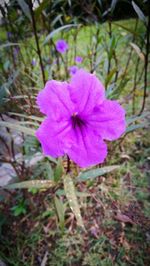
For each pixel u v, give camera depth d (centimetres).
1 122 11
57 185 13
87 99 9
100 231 18
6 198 19
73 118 10
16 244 18
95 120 10
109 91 16
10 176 20
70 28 26
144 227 18
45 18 21
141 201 20
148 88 31
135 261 17
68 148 9
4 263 16
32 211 18
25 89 19
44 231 18
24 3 14
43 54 29
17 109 18
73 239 18
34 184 12
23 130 11
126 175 22
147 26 16
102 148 10
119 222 19
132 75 33
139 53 17
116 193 20
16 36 23
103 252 17
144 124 15
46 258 17
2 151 22
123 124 10
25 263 17
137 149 24
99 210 20
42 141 9
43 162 20
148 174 22
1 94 14
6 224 18
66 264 17
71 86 9
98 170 12
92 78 9
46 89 9
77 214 10
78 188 20
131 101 29
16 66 23
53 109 9
